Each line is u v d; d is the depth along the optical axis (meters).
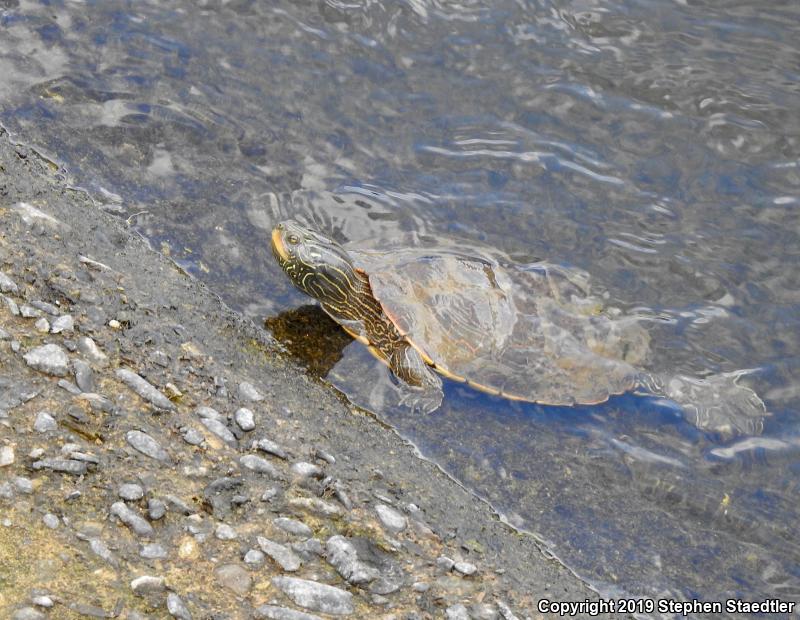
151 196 9.09
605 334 8.40
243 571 5.76
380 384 8.09
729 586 6.86
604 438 7.93
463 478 7.43
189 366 7.33
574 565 6.88
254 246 8.93
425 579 6.27
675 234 9.54
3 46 10.13
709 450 7.86
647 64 11.12
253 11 11.18
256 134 9.91
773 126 10.54
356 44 11.01
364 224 9.22
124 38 10.59
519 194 9.74
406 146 10.06
